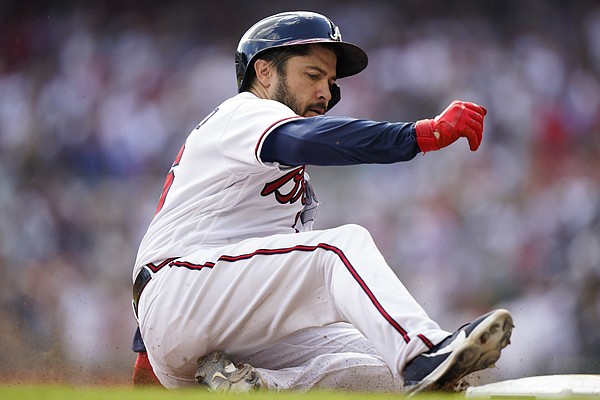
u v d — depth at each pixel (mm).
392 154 10648
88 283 41531
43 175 46719
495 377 29906
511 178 42438
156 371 12617
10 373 24672
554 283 38438
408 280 39938
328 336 12836
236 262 11289
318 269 10898
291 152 11141
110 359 35500
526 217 40750
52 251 42938
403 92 47094
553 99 45938
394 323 9992
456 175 41594
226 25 50812
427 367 9719
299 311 11234
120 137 47188
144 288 12039
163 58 49625
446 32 48500
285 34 13094
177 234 12102
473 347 9500
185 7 51094
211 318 11422
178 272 11656
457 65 47312
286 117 11375
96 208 44562
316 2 50500
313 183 41594
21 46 50875
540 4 48344
